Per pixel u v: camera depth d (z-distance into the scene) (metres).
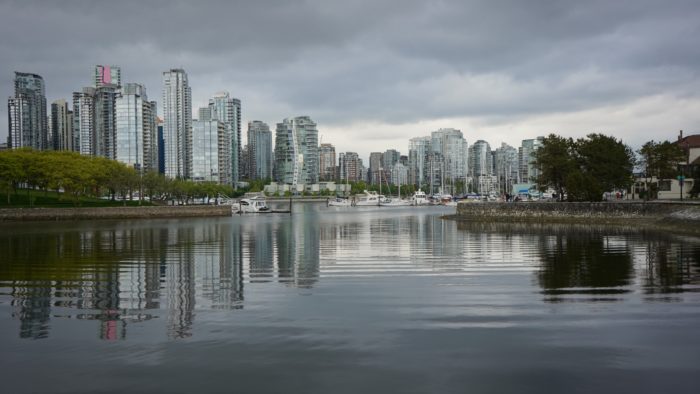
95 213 95.19
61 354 12.72
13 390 10.66
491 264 27.59
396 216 98.50
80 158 108.75
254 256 32.16
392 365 11.90
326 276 23.98
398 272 25.09
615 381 11.00
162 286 21.53
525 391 10.51
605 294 19.30
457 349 12.94
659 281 21.89
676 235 45.53
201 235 51.16
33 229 64.25
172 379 11.15
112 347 13.21
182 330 14.70
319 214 114.81
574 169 77.94
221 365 11.94
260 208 127.19
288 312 16.72
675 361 12.12
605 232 50.09
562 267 26.20
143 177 123.50
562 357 12.38
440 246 37.69
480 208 79.00
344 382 10.95
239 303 18.12
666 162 77.88
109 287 21.34
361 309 17.11
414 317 16.03
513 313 16.45
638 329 14.59
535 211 73.56
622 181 77.94
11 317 16.27
